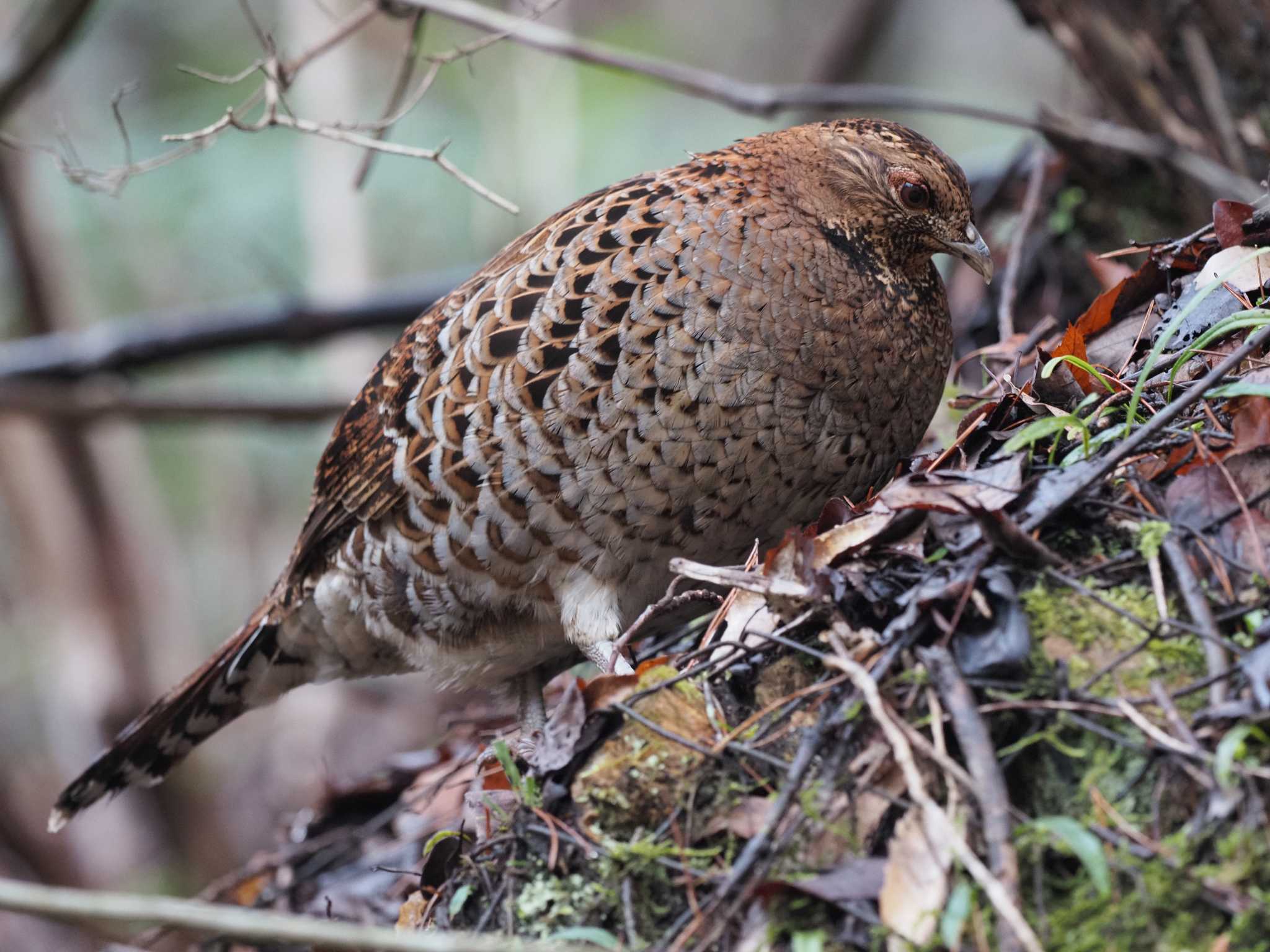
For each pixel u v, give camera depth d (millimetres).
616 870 4684
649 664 5613
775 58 19375
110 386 11883
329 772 9195
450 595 6680
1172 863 4133
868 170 6328
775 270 6082
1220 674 4270
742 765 4723
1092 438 5195
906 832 4305
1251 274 5773
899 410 6418
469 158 16484
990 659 4512
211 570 18438
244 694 7938
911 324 6406
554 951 4152
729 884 4402
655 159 17406
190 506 18531
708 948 4402
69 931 14633
